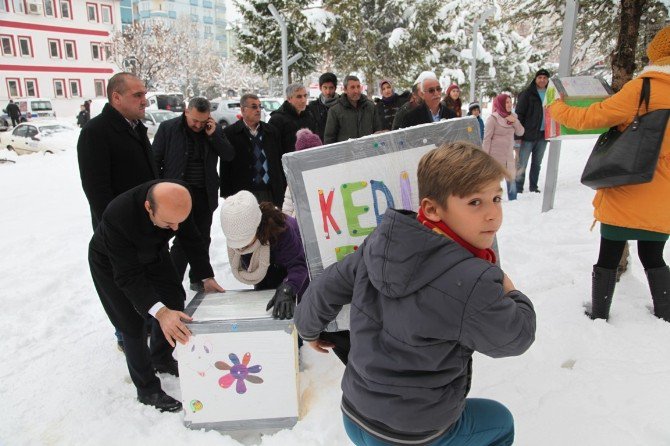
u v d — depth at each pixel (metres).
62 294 4.58
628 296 3.59
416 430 1.44
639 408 2.45
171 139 4.11
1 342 3.65
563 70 5.64
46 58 39.50
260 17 15.72
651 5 6.64
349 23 14.87
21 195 10.04
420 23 15.66
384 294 1.43
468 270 1.33
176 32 50.69
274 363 2.51
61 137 17.33
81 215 8.00
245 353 2.50
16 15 37.47
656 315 3.21
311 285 1.74
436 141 2.28
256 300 2.82
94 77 42.62
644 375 2.68
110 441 2.54
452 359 1.42
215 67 57.09
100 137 3.11
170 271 3.01
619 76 4.36
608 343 3.00
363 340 1.49
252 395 2.55
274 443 2.48
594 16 7.57
